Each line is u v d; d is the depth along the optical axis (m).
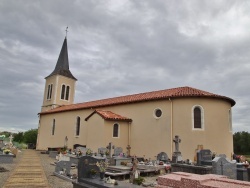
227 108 22.67
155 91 27.28
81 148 22.91
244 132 51.62
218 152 20.72
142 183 10.87
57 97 40.81
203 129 20.98
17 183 10.24
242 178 13.09
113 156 18.92
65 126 33.19
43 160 21.58
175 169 14.52
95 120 25.11
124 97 29.16
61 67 43.53
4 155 17.58
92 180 8.77
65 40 46.22
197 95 21.38
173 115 21.92
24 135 55.41
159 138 22.38
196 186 5.60
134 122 24.94
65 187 9.72
